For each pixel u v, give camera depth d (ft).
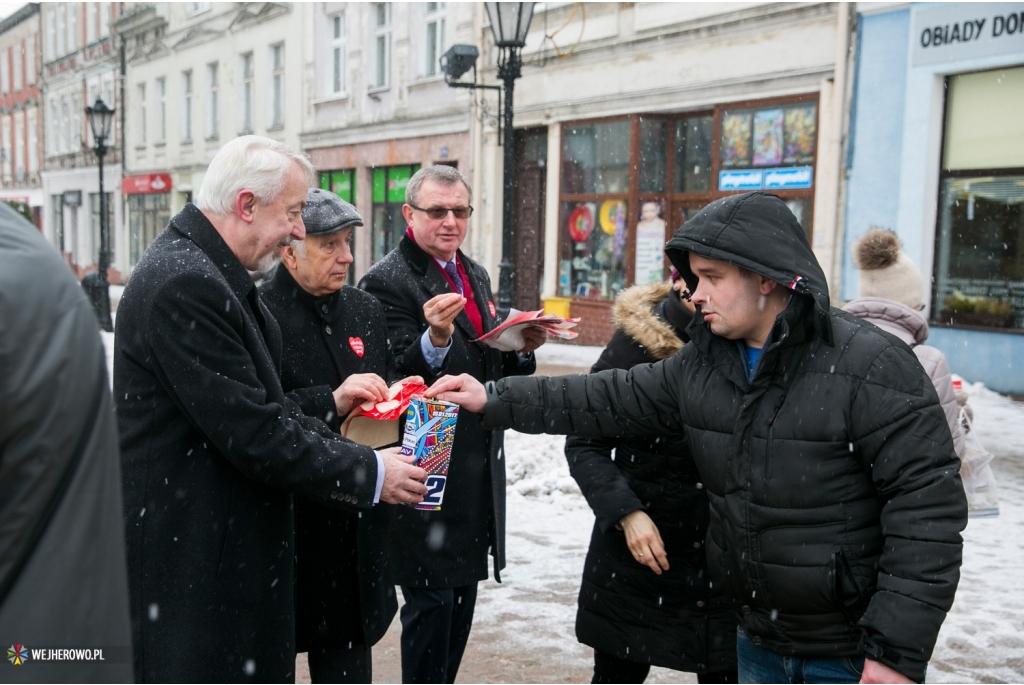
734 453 7.55
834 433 7.14
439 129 62.85
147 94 107.76
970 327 37.24
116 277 117.29
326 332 10.04
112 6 115.55
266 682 8.02
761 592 7.56
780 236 7.36
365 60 70.59
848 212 39.63
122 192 114.83
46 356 4.06
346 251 9.87
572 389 8.96
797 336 7.25
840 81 38.91
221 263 7.85
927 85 36.91
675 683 12.81
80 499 4.17
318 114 77.56
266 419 7.47
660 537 9.57
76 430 4.14
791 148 41.32
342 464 7.91
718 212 7.55
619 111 49.26
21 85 152.05
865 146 38.93
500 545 11.55
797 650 7.59
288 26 80.23
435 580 10.90
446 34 61.67
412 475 8.41
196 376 7.27
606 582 10.23
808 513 7.27
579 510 21.08
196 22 95.45
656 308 10.12
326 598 9.84
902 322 12.25
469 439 11.18
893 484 6.97
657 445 9.80
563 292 53.93
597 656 10.62
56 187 138.10
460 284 12.08
